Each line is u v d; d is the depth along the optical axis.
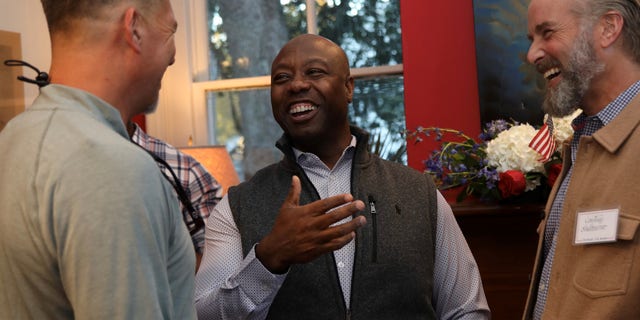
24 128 1.16
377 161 2.14
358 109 3.26
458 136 2.99
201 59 3.47
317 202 1.72
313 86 2.02
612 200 1.59
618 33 1.71
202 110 3.44
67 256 1.06
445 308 2.08
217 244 2.01
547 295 1.71
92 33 1.21
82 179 1.08
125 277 1.05
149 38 1.25
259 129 3.42
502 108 2.89
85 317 1.04
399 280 1.92
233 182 3.04
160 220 1.12
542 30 1.80
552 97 1.81
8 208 1.11
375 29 3.26
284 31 3.39
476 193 2.63
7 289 1.12
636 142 1.60
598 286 1.56
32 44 3.03
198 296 1.93
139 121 3.43
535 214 2.47
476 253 2.54
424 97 3.03
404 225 1.99
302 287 1.90
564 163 1.89
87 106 1.17
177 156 2.62
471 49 2.99
